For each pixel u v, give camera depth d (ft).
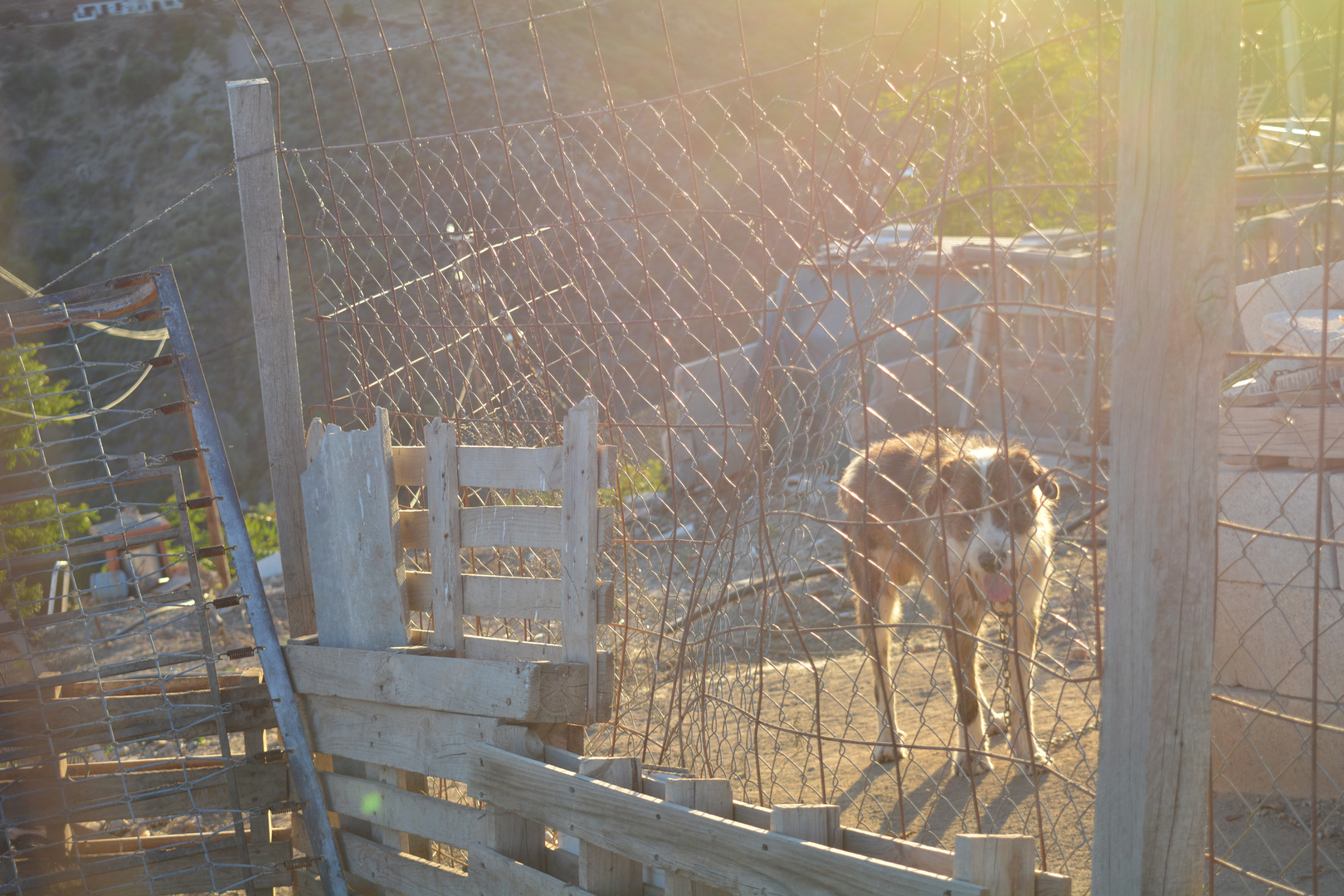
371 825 13.55
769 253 10.78
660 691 14.96
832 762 15.16
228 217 117.29
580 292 13.07
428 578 13.12
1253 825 11.26
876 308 11.31
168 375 102.12
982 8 8.78
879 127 10.15
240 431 97.55
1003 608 13.96
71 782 13.42
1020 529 13.34
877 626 9.52
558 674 11.12
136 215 146.72
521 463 11.93
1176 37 6.09
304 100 110.73
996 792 13.20
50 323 13.73
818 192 9.94
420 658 12.17
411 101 106.01
